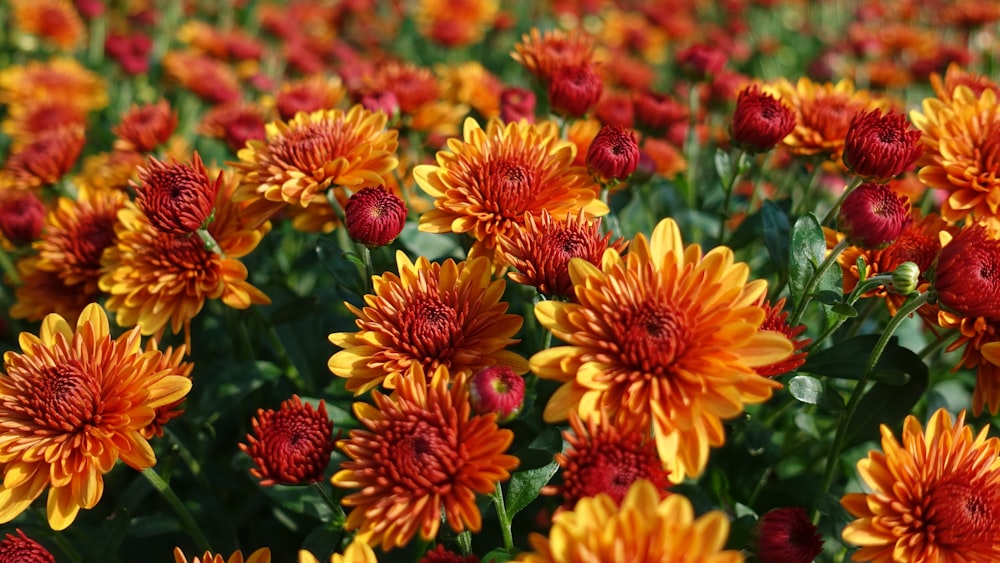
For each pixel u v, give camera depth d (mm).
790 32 1026
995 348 312
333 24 932
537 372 289
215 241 366
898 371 337
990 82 473
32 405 313
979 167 363
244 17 933
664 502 253
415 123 495
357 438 288
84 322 324
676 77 747
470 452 284
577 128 424
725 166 404
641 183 422
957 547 287
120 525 342
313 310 400
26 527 368
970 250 307
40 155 476
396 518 279
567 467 280
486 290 321
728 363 284
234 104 574
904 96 701
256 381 390
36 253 488
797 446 395
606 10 977
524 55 452
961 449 295
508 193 334
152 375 318
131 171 473
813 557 290
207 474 410
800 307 341
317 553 330
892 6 993
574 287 300
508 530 307
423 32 785
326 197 373
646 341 284
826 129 405
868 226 317
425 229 337
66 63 708
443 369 304
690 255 303
